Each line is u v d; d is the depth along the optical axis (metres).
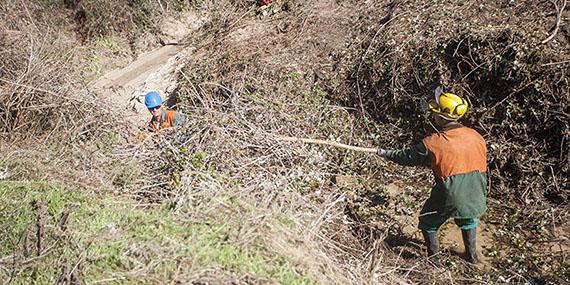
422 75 6.11
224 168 4.83
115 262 3.57
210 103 6.08
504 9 6.19
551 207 5.06
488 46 5.71
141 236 3.75
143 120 7.07
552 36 5.49
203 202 4.10
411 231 4.99
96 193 4.52
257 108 6.00
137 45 9.62
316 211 4.44
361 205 5.29
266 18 8.40
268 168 5.05
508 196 5.31
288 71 7.00
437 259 4.48
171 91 8.02
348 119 6.46
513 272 4.39
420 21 6.55
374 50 6.61
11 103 6.50
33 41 7.57
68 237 3.85
